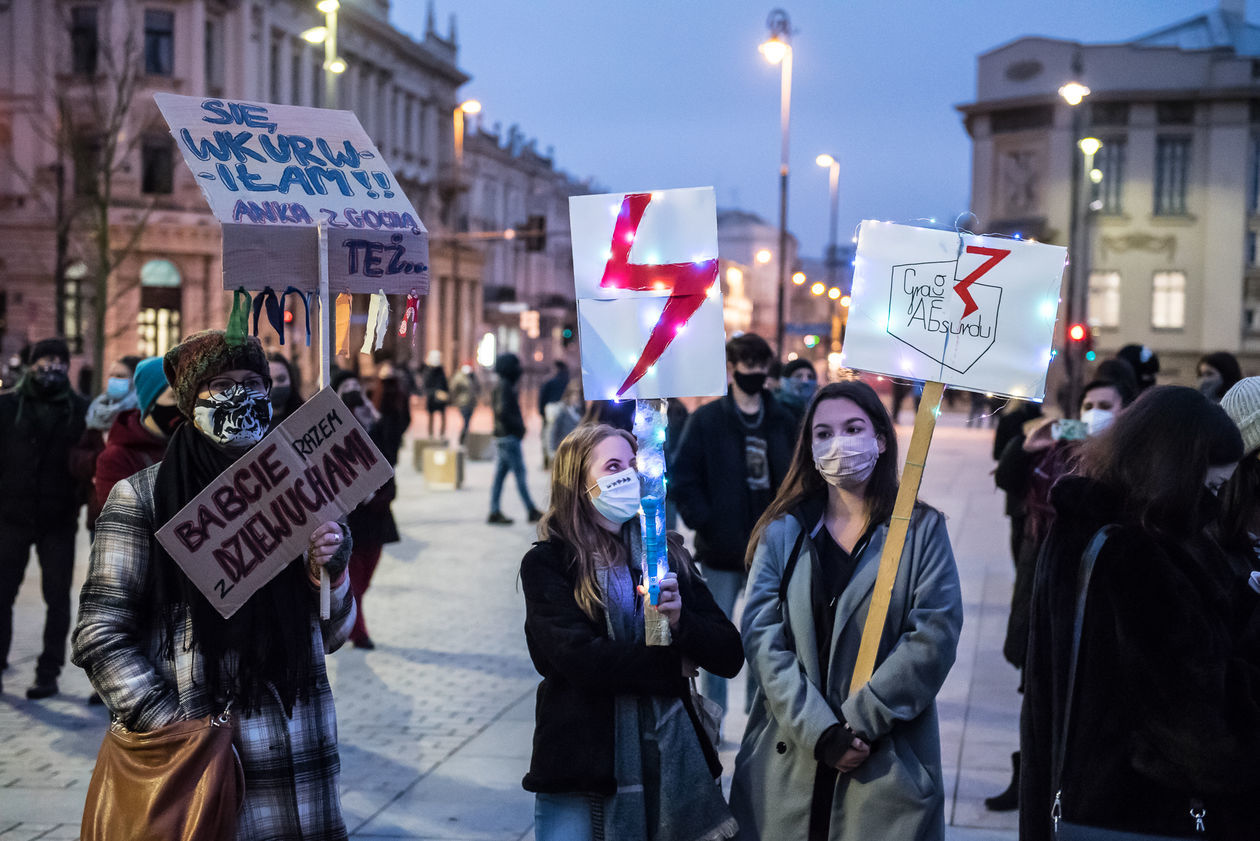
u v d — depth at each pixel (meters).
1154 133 54.41
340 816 3.12
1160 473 2.67
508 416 14.40
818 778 3.24
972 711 6.65
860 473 3.32
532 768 3.24
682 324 3.32
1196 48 54.09
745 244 113.62
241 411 3.08
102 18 38.84
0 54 39.12
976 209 58.16
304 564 3.14
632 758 3.21
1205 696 2.50
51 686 6.80
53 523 6.86
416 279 3.34
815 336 43.75
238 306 3.16
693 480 5.96
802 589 3.35
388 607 9.53
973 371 3.31
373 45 52.53
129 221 39.00
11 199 39.50
